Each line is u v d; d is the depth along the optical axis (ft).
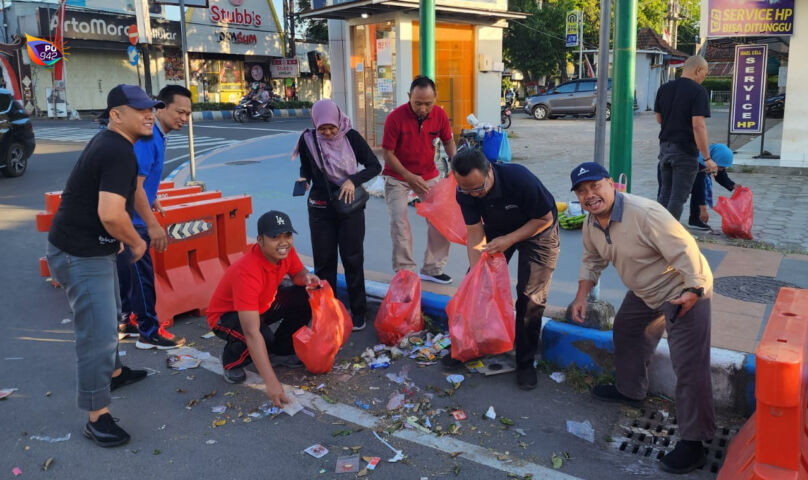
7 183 38.40
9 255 23.24
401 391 13.47
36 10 91.20
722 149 23.44
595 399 13.03
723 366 12.26
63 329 16.83
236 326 13.50
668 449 11.30
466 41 46.50
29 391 13.52
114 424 11.69
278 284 13.61
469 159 12.35
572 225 24.82
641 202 10.71
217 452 11.34
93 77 99.66
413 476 10.61
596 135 15.35
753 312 15.66
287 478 10.59
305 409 12.83
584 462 10.94
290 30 113.29
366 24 44.91
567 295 17.71
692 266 10.18
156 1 32.24
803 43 37.99
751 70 40.65
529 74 124.88
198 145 57.26
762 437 7.86
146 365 14.89
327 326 13.74
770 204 28.91
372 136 46.62
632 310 11.87
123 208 10.87
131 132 11.13
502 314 13.71
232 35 105.70
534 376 13.58
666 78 128.67
